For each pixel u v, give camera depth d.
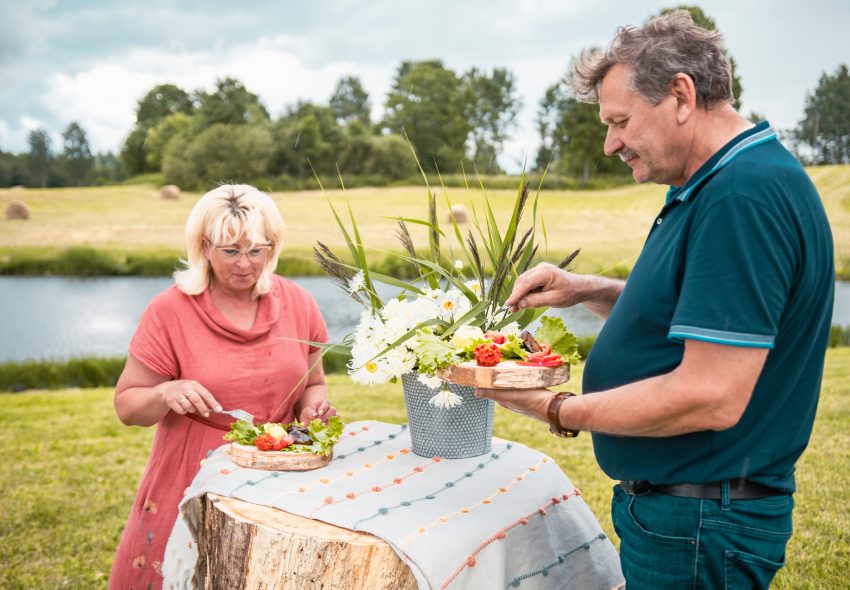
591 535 2.06
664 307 1.54
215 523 1.80
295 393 2.52
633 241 30.39
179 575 1.96
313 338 2.65
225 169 52.00
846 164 34.31
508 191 42.00
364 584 1.58
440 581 1.53
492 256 2.09
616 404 1.48
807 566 3.52
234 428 2.12
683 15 1.55
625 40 1.55
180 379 2.41
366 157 55.97
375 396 7.39
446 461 2.12
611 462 1.68
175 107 67.38
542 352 1.75
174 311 2.39
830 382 8.08
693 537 1.53
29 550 3.87
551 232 31.58
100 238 34.28
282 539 1.63
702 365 1.36
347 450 2.23
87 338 17.39
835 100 35.00
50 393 9.29
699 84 1.48
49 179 64.38
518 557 1.80
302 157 54.56
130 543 2.30
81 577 3.53
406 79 63.28
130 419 2.31
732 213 1.37
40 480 5.03
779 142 1.49
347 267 2.08
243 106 58.03
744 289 1.34
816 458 5.27
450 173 56.69
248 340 2.43
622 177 47.34
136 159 65.06
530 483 1.97
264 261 2.40
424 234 28.61
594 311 2.26
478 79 62.03
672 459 1.54
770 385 1.47
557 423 1.59
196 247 2.38
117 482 4.98
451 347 1.83
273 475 1.98
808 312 1.45
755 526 1.52
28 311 20.84
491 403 2.14
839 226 24.44
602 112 1.59
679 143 1.52
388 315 2.01
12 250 30.38
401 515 1.71
